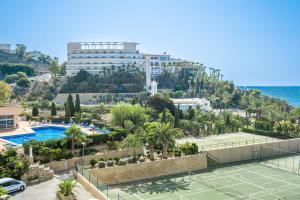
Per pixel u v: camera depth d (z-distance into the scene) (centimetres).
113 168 4959
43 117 9019
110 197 4378
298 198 4469
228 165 6291
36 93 16762
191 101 13700
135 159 5288
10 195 3756
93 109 11356
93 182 4134
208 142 7344
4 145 5394
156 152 5956
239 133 8856
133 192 4612
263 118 10244
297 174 5688
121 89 17825
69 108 8812
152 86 16125
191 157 5828
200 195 4538
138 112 6975
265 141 7556
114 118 6988
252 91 17462
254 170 5934
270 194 4619
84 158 5184
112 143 5844
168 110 8850
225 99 14812
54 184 4206
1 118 7531
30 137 7100
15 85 17450
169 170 5528
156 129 5438
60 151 5044
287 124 8456
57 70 18212
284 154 7269
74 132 5334
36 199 3647
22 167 4194
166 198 4388
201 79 19362
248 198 4441
